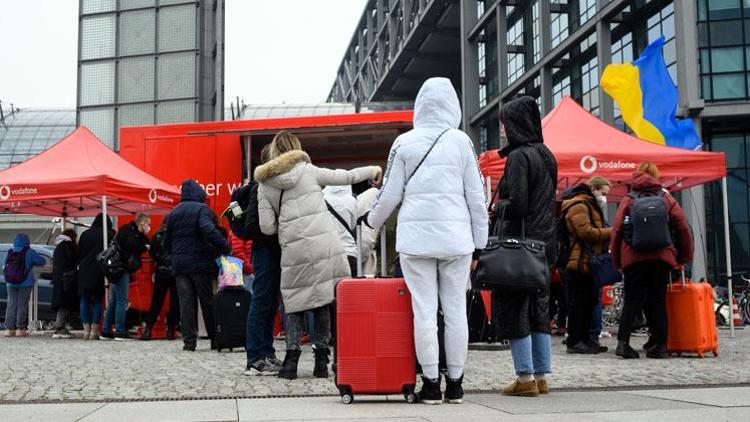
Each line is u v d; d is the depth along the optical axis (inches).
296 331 248.2
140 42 651.5
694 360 315.6
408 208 189.2
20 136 1884.8
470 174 190.1
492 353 355.3
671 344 330.3
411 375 191.9
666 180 472.7
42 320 641.0
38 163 507.5
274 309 262.8
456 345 189.2
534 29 1598.2
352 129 451.2
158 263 464.8
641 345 404.8
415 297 189.2
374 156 502.6
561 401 189.9
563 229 345.1
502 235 202.8
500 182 207.6
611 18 1250.0
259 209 243.9
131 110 648.4
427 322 187.6
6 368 294.0
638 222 306.0
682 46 1067.3
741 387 223.8
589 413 165.0
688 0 1071.0
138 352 371.6
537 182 201.9
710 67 1069.1
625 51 1240.8
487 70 1871.3
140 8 653.3
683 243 315.0
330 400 199.5
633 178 318.0
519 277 191.9
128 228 466.6
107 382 248.5
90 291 471.8
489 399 197.0
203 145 494.9
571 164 410.0
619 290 600.1
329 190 330.6
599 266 333.7
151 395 218.1
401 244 188.5
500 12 1731.1
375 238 330.6
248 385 235.6
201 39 645.3
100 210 584.1
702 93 1068.5
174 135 500.7
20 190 478.3
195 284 376.8
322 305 239.8
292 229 238.5
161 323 502.6
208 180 491.5
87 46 660.7
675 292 332.2
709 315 334.0
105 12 660.1
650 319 323.6
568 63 1441.9
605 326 594.6
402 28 2367.1
